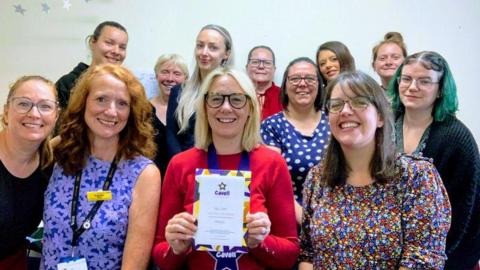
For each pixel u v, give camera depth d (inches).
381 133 59.4
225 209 56.9
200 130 64.6
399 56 112.8
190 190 61.1
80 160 65.6
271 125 93.0
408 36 131.0
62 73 137.2
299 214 74.6
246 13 133.0
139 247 62.8
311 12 131.8
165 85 123.0
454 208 72.4
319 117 94.9
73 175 65.1
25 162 66.7
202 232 56.9
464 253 74.1
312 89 93.0
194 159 63.4
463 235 72.2
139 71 135.1
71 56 136.7
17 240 67.9
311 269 63.5
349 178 61.4
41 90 64.4
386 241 56.6
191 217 56.7
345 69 118.8
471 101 131.0
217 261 59.2
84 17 135.9
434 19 130.0
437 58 73.6
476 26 129.0
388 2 130.3
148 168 65.6
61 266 60.3
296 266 69.7
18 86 64.4
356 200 59.3
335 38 132.1
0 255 67.1
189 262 61.4
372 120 58.4
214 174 58.3
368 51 131.6
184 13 133.9
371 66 128.8
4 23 136.9
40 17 136.3
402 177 57.9
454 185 72.2
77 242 61.6
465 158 71.2
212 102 62.6
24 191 67.3
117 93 63.9
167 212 63.2
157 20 134.6
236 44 133.6
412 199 56.9
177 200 62.9
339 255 58.4
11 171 66.2
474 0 128.4
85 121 65.6
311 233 62.5
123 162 65.9
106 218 62.2
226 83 62.6
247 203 57.7
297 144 89.5
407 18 130.4
